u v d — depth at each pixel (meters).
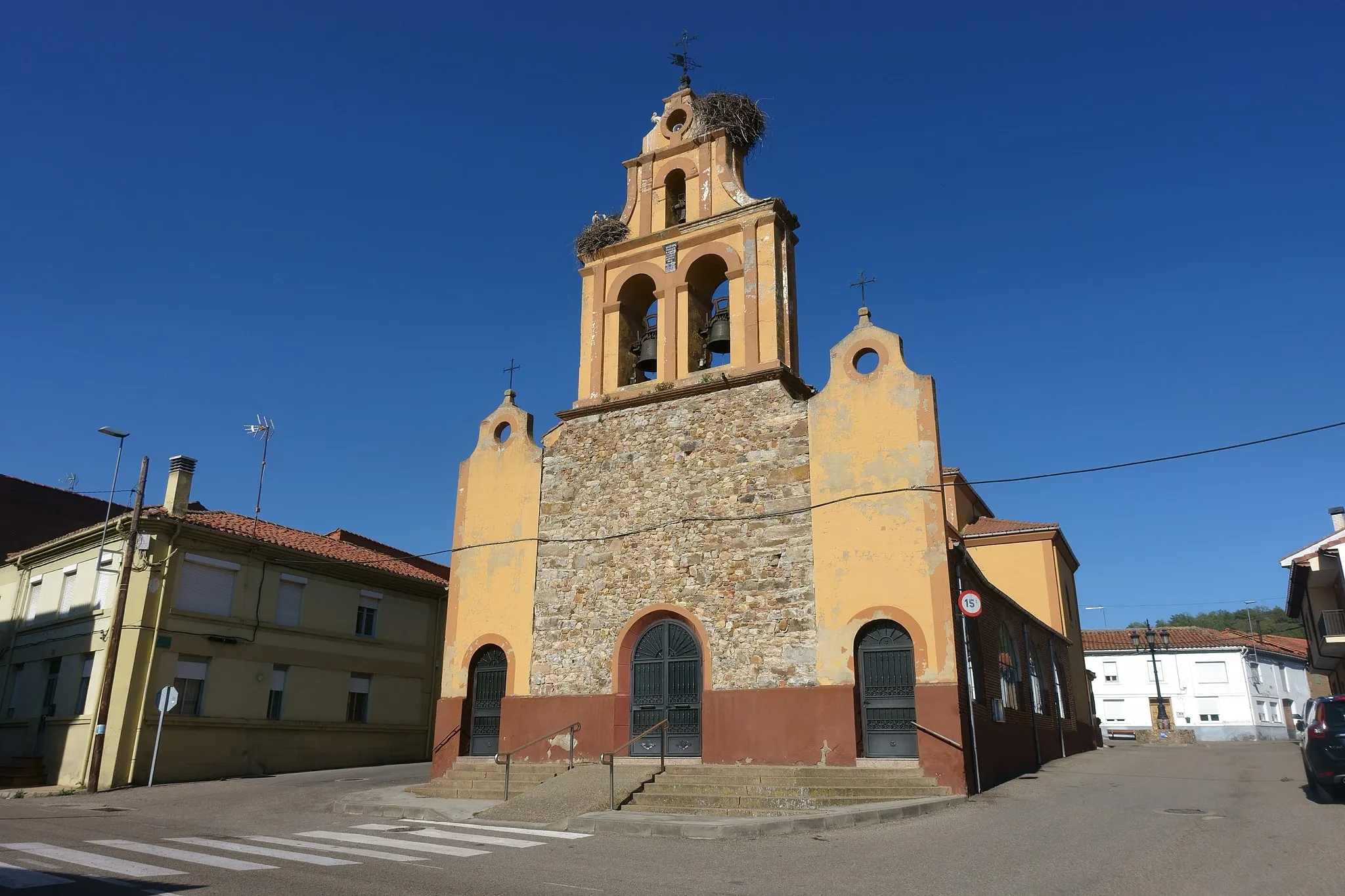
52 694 26.59
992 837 11.30
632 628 19.06
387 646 31.83
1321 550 28.83
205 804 18.72
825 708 16.61
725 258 20.77
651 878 9.26
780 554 18.00
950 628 16.03
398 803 16.62
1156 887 8.36
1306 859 9.34
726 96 22.05
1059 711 25.66
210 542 26.48
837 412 18.28
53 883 8.55
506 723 19.80
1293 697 55.06
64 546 27.94
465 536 21.97
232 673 26.42
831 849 10.90
